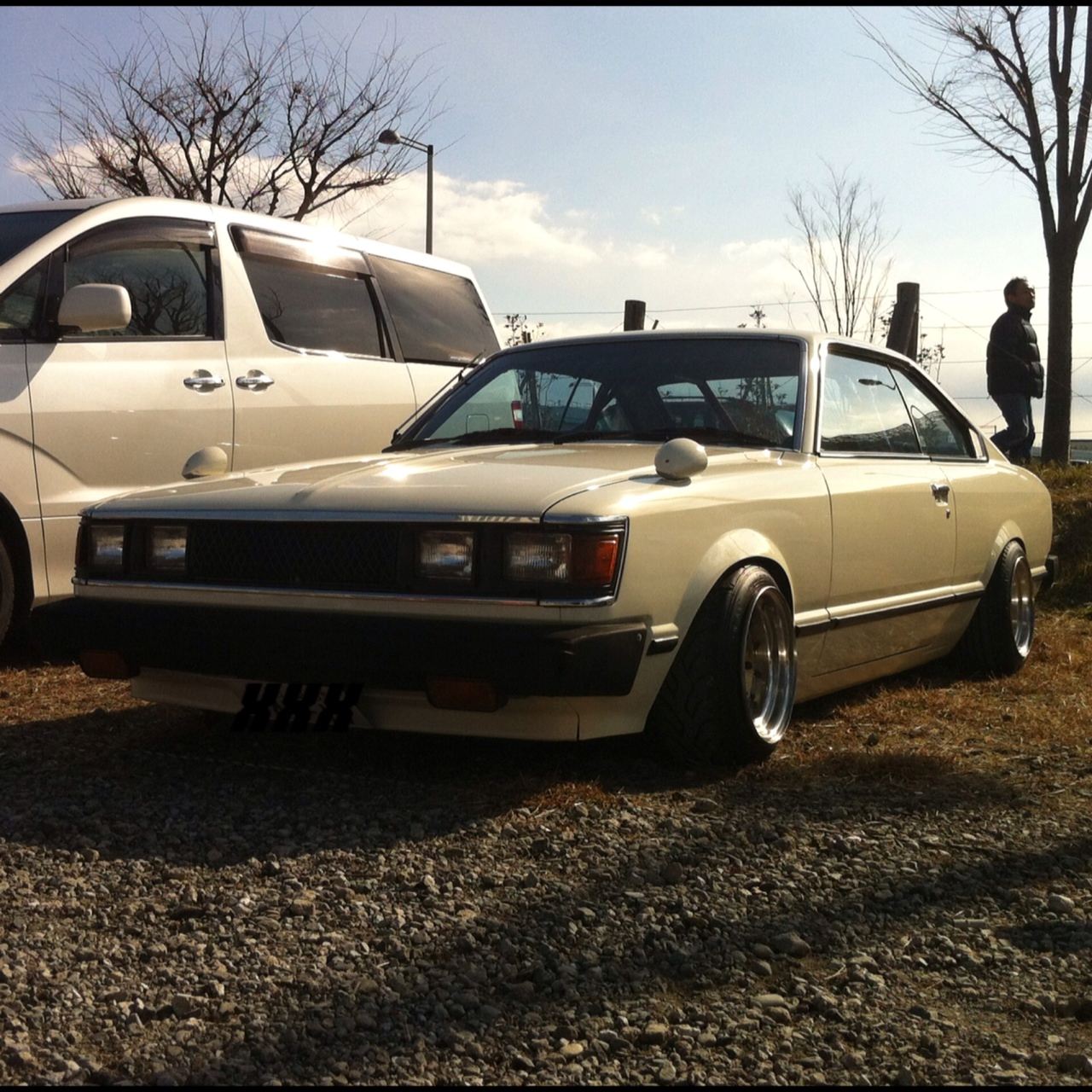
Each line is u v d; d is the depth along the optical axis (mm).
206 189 19234
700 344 5051
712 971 2715
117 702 5168
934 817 3742
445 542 3648
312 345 6922
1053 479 11586
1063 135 14234
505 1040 2410
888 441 5320
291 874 3217
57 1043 2379
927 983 2695
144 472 6066
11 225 6168
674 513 3865
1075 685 5789
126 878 3205
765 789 3980
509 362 5301
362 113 19594
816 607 4586
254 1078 2260
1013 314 11773
